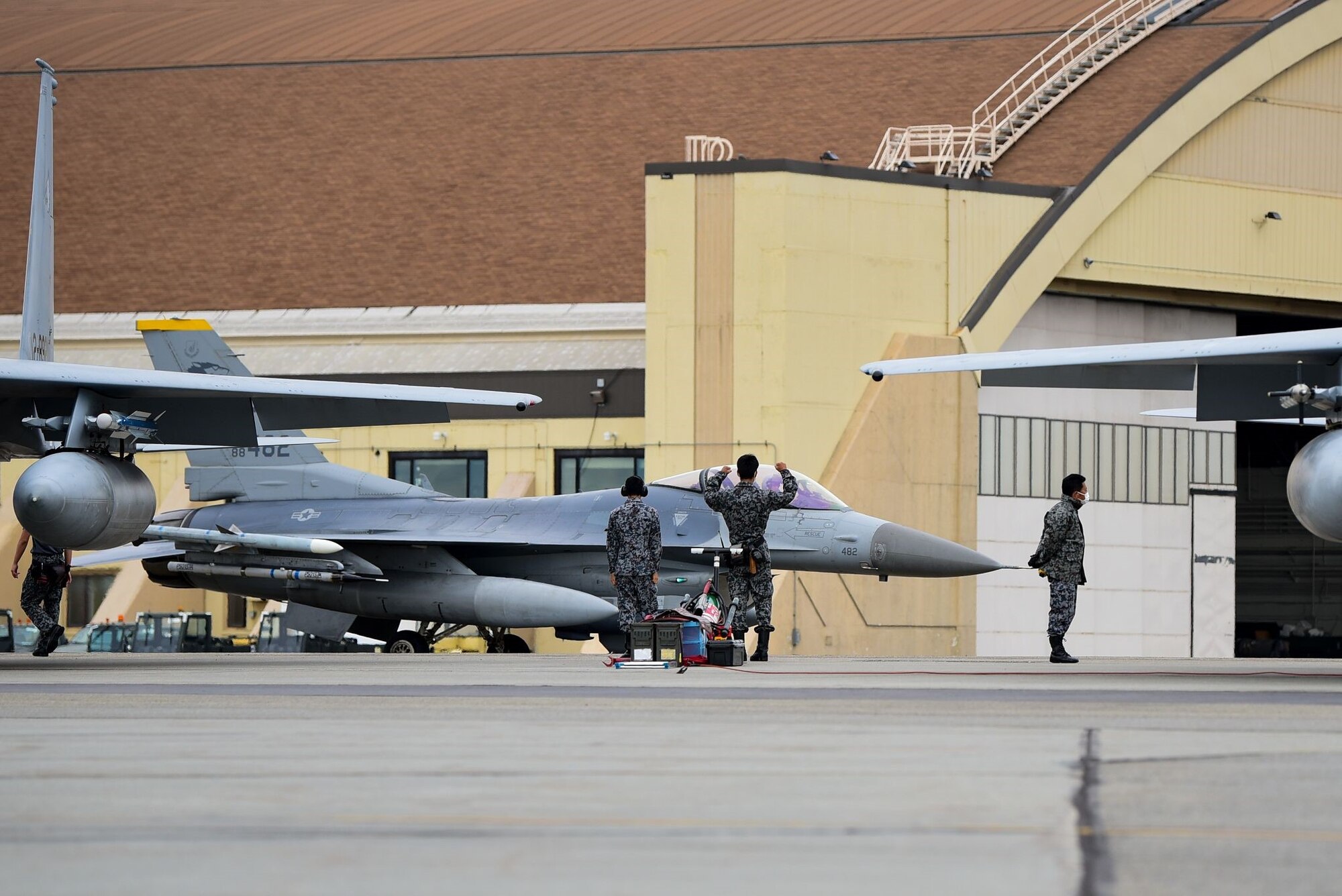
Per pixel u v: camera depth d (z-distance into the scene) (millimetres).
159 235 179875
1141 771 27297
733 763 28641
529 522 107438
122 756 29953
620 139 180625
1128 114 166125
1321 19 165625
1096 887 17484
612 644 107562
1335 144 169875
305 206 180500
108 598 151875
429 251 171250
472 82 195125
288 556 107312
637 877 18297
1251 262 164125
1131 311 163375
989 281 148000
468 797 24375
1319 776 26625
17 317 172875
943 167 159750
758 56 190125
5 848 20219
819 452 137000
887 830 21328
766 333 135750
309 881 18016
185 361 120812
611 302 160000
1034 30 187000
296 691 49000
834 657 80875
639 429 150000
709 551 96188
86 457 64000
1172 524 163875
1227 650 166500
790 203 136250
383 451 155500
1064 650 72938
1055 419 156500
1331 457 55531
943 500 145000
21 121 198125
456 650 142500
